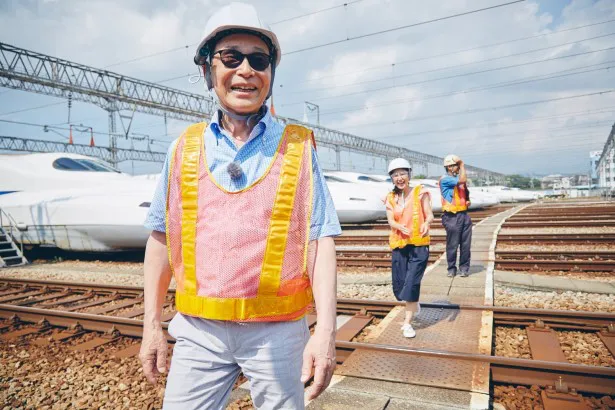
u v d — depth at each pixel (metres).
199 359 1.58
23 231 13.09
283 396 1.54
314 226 1.58
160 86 29.52
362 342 4.62
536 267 8.34
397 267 4.82
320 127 41.91
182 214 1.60
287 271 1.54
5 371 4.36
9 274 11.03
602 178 81.81
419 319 5.27
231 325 1.53
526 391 3.46
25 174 13.99
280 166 1.58
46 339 5.45
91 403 3.55
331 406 3.22
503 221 18.39
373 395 3.36
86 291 8.16
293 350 1.56
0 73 21.09
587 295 6.35
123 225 11.42
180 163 1.64
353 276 8.41
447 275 7.78
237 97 1.61
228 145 1.62
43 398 3.68
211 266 1.52
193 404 1.59
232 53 1.60
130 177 15.21
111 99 27.00
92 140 33.59
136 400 3.56
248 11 1.62
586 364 3.75
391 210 4.80
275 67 1.77
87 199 12.16
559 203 39.12
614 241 11.54
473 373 3.60
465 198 7.68
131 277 9.66
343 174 22.44
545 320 4.95
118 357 4.59
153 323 1.67
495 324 5.18
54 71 23.55
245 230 1.51
